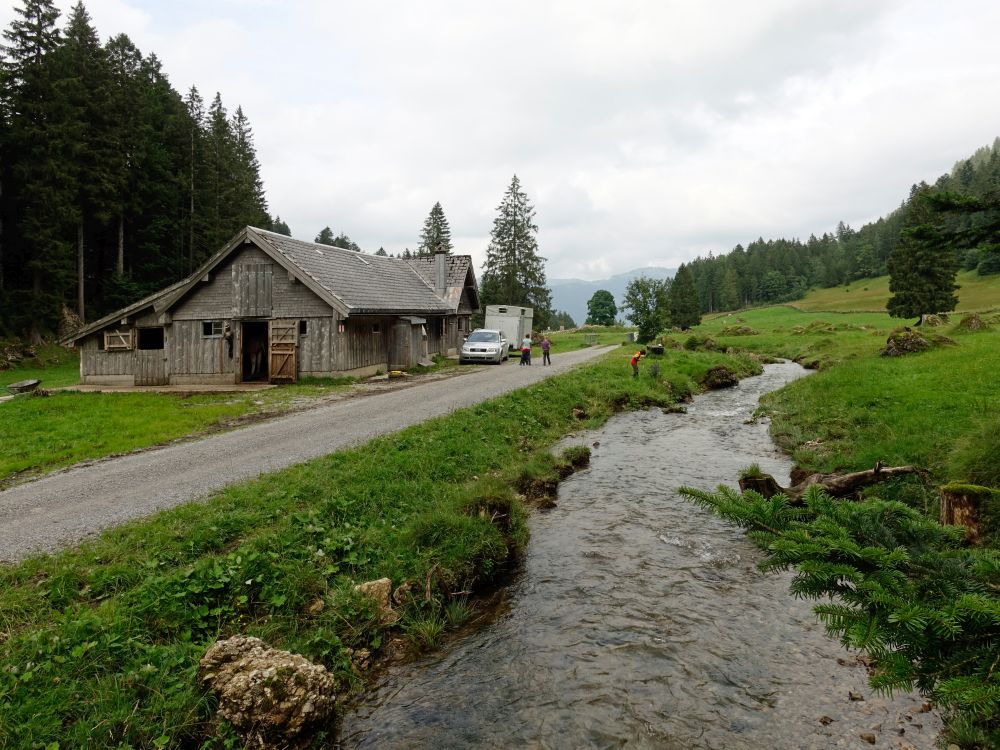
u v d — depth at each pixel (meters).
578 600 6.94
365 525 8.30
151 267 50.19
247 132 70.81
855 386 17.38
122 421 15.65
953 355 19.50
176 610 5.82
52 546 7.36
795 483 10.57
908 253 54.31
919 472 9.25
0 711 4.28
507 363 33.69
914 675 2.52
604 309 135.62
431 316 33.81
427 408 16.48
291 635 5.84
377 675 5.69
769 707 4.92
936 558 3.05
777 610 6.52
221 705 4.65
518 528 8.87
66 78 41.06
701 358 32.44
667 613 6.53
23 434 14.31
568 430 16.62
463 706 5.13
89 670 4.95
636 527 9.19
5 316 39.28
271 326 24.02
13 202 41.22
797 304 132.00
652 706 4.98
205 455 11.98
